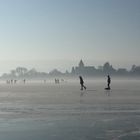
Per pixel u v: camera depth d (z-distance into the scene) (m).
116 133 18.95
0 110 31.34
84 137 17.98
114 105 35.25
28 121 23.98
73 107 33.62
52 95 54.97
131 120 23.94
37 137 18.19
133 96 49.41
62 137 18.08
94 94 55.66
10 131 19.98
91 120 24.14
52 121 23.89
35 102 40.50
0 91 75.62
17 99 46.31
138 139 17.33
